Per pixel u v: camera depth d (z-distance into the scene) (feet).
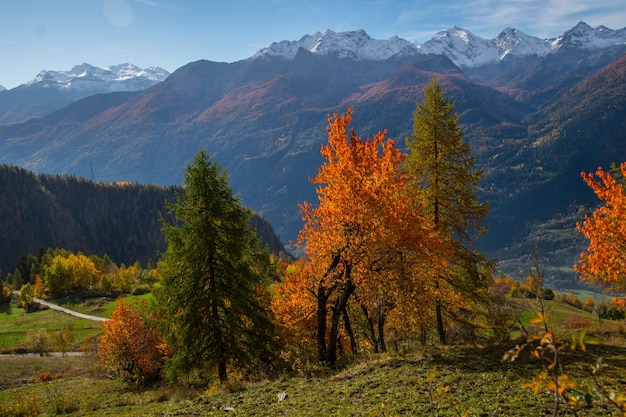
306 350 92.99
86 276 335.26
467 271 70.69
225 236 73.77
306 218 58.59
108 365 112.68
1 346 201.36
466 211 69.00
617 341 55.83
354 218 53.42
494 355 48.21
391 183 54.70
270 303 91.35
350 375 48.24
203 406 45.29
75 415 54.24
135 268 409.49
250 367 80.33
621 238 49.03
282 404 41.19
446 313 73.36
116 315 109.50
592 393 9.70
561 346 9.37
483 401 33.99
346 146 55.57
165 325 75.51
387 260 55.11
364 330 99.76
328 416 35.24
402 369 46.75
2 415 60.64
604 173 51.67
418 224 55.26
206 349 71.05
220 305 71.51
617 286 55.57
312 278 62.85
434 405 33.91
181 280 71.56
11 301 318.04
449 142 68.44
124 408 54.49
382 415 33.14
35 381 129.59
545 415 30.12
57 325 239.30
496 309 69.10
